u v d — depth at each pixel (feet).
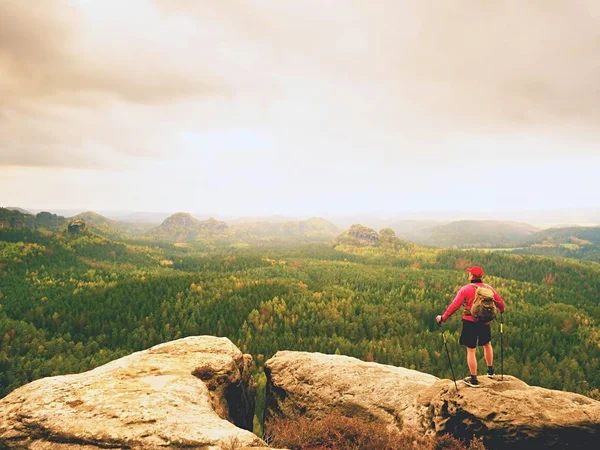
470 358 35.04
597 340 426.92
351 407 46.29
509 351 384.27
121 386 39.24
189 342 55.98
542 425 30.32
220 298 565.94
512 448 31.12
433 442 34.19
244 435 29.17
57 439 30.30
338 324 482.28
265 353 400.88
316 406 49.26
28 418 32.99
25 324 472.44
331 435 36.06
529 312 517.14
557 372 319.88
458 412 34.40
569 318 484.74
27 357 386.52
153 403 34.78
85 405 34.68
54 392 37.40
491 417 32.07
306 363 57.67
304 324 484.33
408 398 43.60
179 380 41.73
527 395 33.17
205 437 28.55
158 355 51.16
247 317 504.84
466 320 34.40
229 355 52.65
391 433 36.70
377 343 426.92
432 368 334.65
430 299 593.01
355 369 53.42
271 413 56.95
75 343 460.14
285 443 35.63
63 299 593.01
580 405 32.14
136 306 533.14
